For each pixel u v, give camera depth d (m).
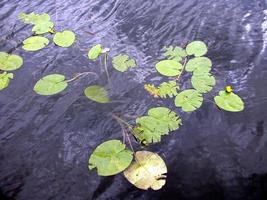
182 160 1.90
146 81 2.25
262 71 2.23
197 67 2.25
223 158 1.89
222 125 2.01
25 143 2.05
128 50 2.45
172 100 2.13
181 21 2.60
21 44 2.58
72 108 2.17
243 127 1.99
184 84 2.20
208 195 1.79
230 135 1.97
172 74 2.25
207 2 2.70
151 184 1.78
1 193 1.87
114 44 2.51
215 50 2.38
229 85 2.19
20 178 1.91
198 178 1.84
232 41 2.42
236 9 2.62
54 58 2.46
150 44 2.48
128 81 2.26
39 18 2.75
